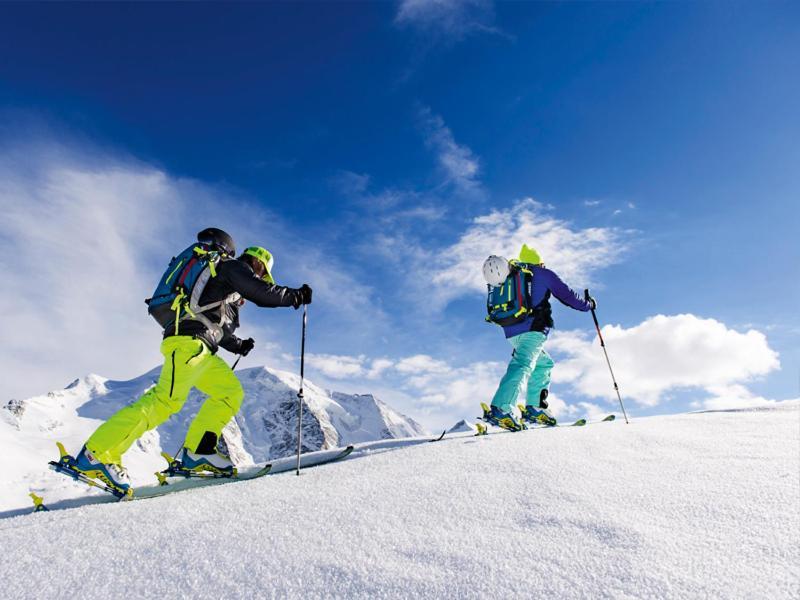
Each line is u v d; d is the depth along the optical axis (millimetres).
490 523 2525
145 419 3766
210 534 2451
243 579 2051
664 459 3596
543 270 6316
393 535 2404
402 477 3363
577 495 2859
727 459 3498
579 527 2418
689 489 2904
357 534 2420
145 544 2371
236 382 4395
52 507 3461
